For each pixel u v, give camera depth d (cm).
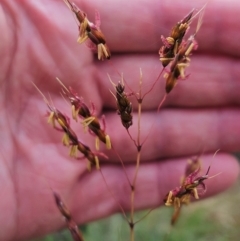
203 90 13
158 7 12
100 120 13
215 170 13
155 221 20
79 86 12
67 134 9
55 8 12
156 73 13
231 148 13
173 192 9
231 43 12
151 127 12
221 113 13
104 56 9
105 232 19
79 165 13
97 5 12
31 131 12
